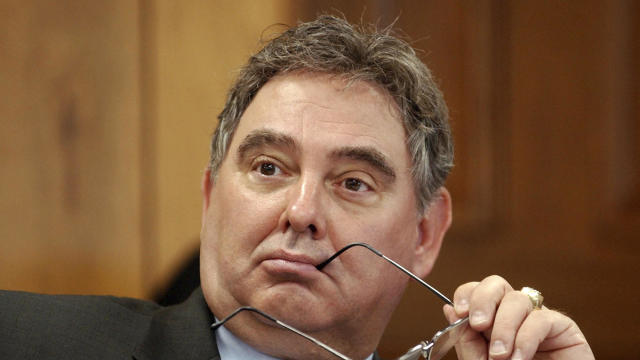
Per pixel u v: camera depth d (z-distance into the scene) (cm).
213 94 638
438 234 384
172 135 636
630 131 650
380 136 343
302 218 323
